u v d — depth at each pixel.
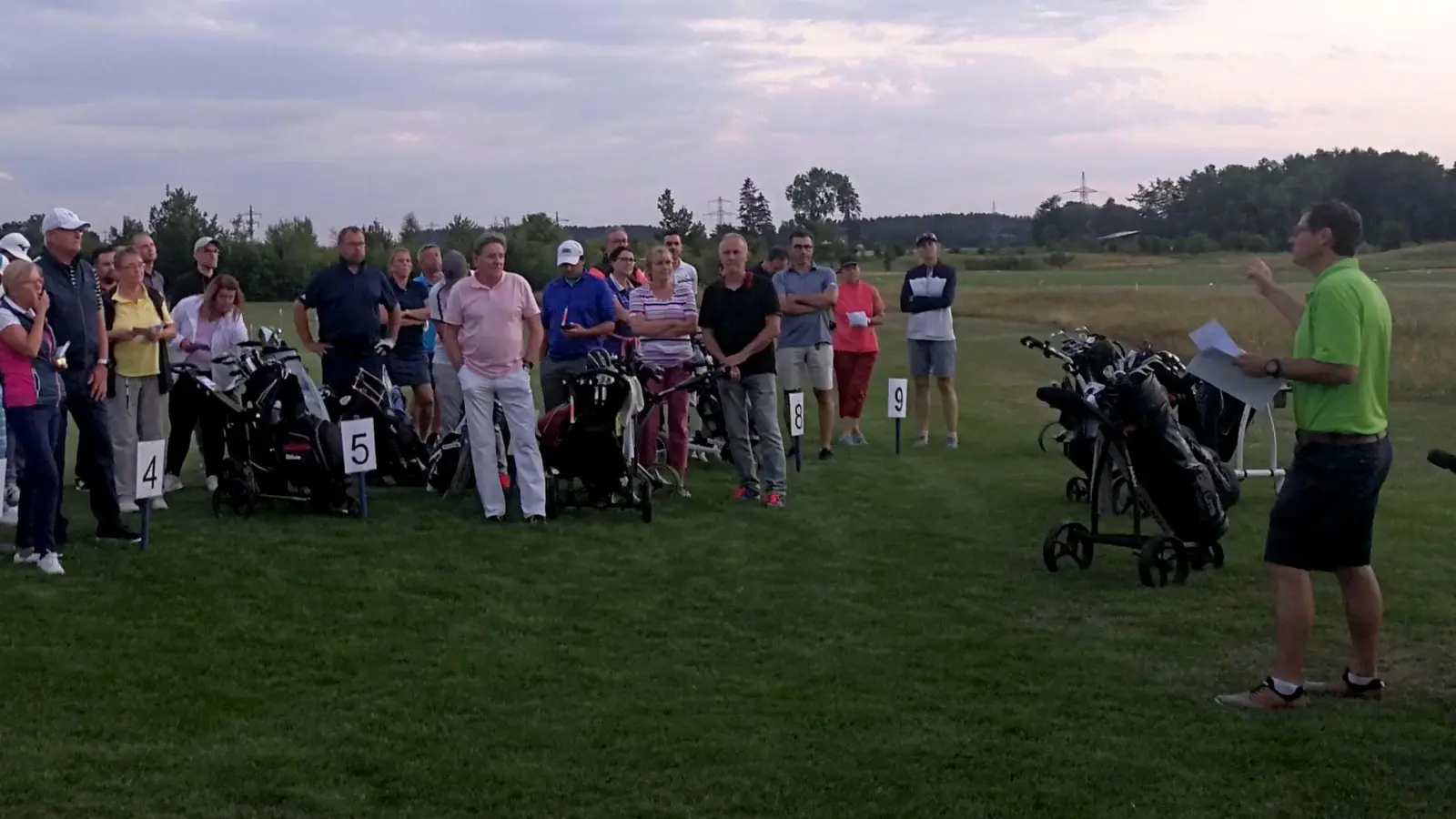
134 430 8.98
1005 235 114.50
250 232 48.94
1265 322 28.22
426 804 4.32
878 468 11.34
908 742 4.84
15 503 8.89
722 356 9.38
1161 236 100.25
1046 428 12.43
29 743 4.82
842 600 6.87
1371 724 5.02
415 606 6.69
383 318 10.28
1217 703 5.28
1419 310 28.66
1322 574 7.33
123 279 8.83
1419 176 92.12
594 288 9.99
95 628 6.25
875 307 13.13
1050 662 5.82
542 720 5.07
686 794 4.40
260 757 4.69
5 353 7.05
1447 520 8.80
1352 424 5.02
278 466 8.76
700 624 6.41
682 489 9.89
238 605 6.66
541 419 9.20
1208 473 7.28
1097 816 4.22
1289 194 94.31
